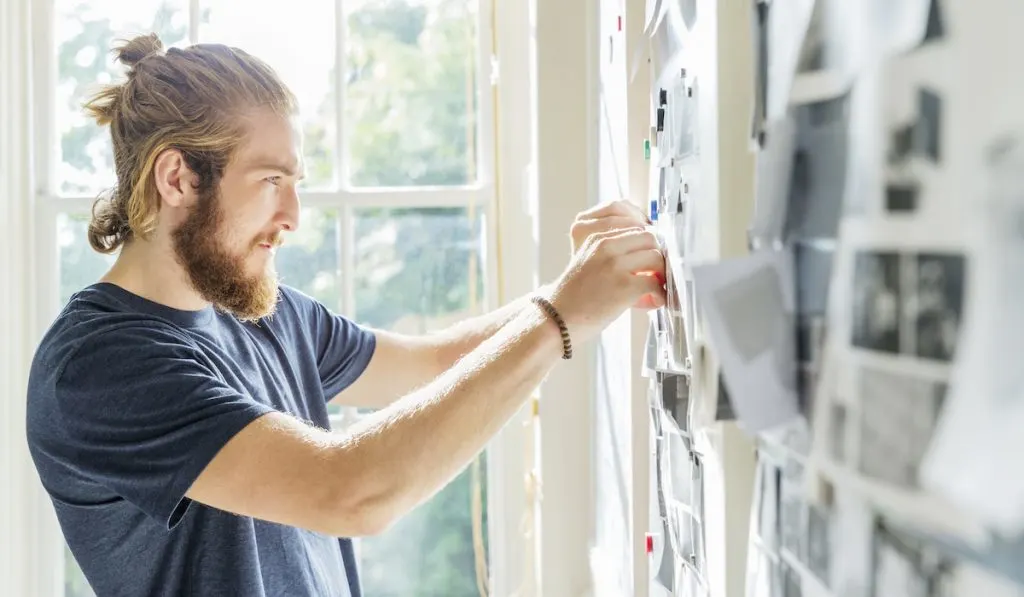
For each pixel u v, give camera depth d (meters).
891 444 0.28
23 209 1.68
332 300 1.70
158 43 1.00
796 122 0.35
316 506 0.78
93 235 1.03
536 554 1.46
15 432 1.67
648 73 0.87
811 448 0.35
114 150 1.00
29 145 1.68
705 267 0.44
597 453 1.26
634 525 0.89
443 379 0.81
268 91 0.96
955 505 0.24
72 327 0.91
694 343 0.55
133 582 0.94
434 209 1.69
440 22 1.67
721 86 0.45
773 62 0.38
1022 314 0.21
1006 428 0.21
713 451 0.50
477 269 1.69
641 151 0.88
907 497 0.27
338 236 1.69
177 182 0.94
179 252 0.96
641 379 0.88
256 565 0.94
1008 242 0.21
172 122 0.93
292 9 1.67
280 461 0.79
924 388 0.25
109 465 0.85
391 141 1.69
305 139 1.69
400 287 1.70
